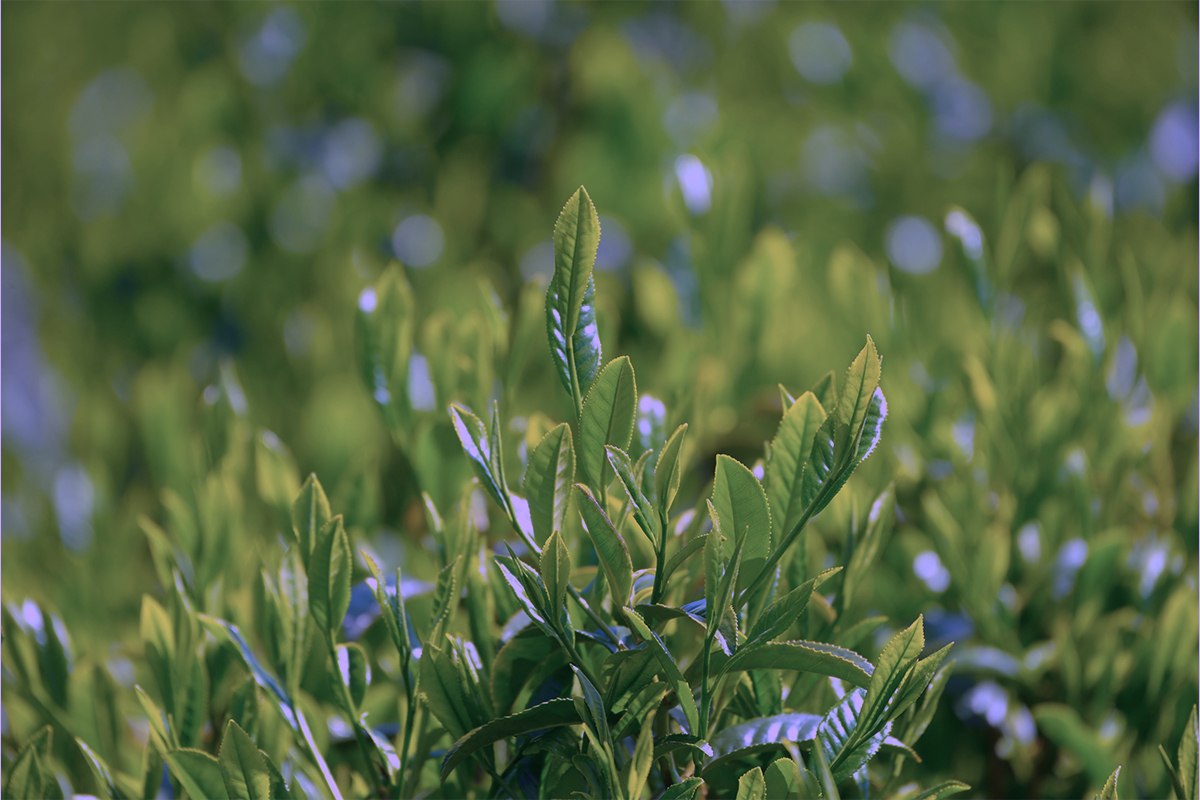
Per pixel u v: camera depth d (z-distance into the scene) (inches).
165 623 47.3
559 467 43.5
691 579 45.6
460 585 45.8
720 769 45.2
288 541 47.2
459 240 122.0
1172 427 55.3
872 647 48.9
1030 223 54.8
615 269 112.5
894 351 57.6
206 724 49.1
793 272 75.6
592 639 43.9
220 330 125.3
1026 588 52.6
